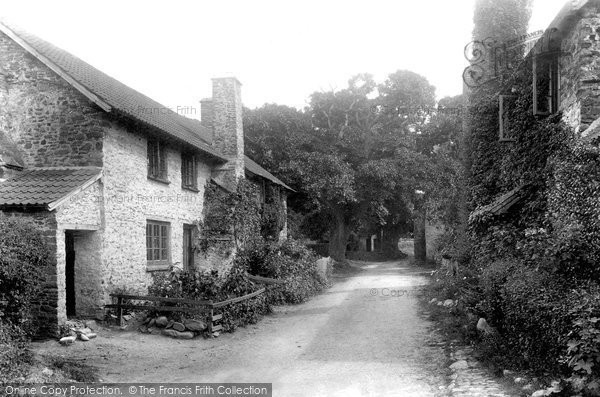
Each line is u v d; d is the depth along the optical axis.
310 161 32.41
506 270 9.89
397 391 7.53
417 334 11.77
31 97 13.28
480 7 17.34
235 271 15.26
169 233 16.39
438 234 32.81
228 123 20.58
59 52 15.84
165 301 12.66
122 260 13.58
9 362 7.60
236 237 19.11
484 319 10.33
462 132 18.67
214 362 9.84
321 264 24.95
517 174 13.23
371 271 33.38
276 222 26.66
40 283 10.75
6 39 13.42
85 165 12.88
